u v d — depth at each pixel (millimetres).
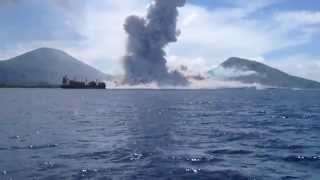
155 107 97062
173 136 39531
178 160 25812
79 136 39719
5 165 24016
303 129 46375
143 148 31188
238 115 70188
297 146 32281
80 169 22828
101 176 21156
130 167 23438
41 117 66562
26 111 83125
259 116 67375
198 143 34156
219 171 22422
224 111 81312
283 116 67500
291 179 20750
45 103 121688
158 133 42344
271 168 23328
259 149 30656
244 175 21484
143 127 49375
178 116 67750
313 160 25875
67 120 60594
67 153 28719
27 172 22062
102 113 76312
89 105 108500
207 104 112750
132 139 37125
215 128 47469
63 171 22297
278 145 32844
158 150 30078
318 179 20844
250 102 127562
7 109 90500
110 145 33000
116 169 22891
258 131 44156
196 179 20641
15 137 38875
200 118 63281
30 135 40656
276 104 114250
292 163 24844
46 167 23422
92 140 36312
